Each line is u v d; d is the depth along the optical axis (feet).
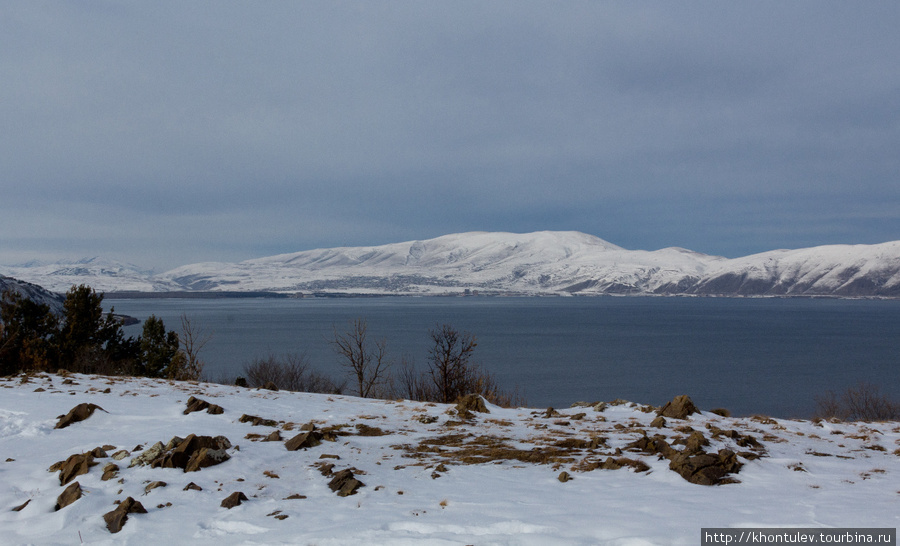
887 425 47.85
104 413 41.45
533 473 30.45
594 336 477.77
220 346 346.74
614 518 21.84
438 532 20.99
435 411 49.73
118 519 23.18
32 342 87.71
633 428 42.70
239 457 32.40
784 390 236.02
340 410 50.16
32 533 22.49
